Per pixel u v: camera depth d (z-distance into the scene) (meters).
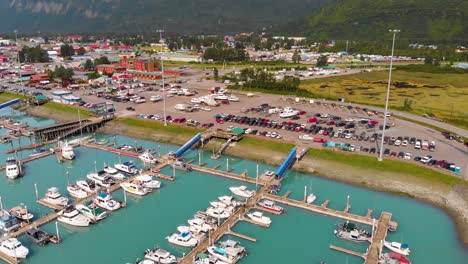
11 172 108.06
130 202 94.94
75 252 75.44
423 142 122.25
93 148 133.38
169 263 70.50
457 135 132.00
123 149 128.50
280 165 112.19
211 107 174.75
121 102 186.38
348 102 184.25
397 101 187.75
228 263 70.00
